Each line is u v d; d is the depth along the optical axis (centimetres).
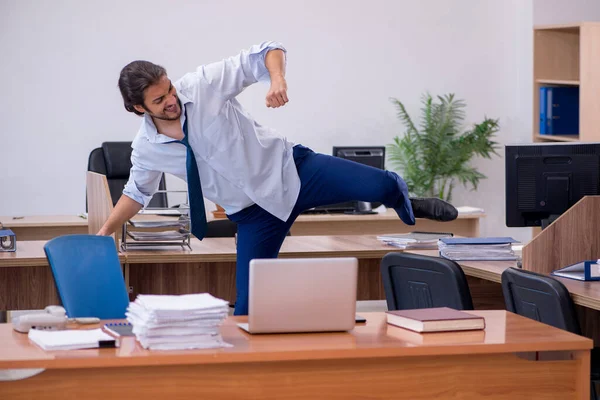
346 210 773
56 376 246
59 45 873
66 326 288
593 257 420
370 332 282
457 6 947
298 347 258
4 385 244
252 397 257
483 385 272
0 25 860
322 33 921
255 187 389
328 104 928
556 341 270
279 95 363
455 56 950
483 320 288
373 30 930
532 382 275
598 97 807
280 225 400
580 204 417
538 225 462
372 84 935
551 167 451
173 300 265
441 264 369
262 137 389
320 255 491
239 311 397
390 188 393
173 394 252
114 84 886
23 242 531
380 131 940
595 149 449
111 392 248
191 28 896
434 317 287
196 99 371
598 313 450
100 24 878
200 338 258
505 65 961
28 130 877
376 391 265
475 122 962
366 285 528
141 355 245
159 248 491
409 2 935
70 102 880
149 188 413
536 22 916
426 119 916
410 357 266
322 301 278
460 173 906
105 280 340
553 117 869
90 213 512
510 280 366
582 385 276
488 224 980
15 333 277
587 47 805
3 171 876
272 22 911
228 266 510
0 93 867
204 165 386
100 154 775
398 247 509
